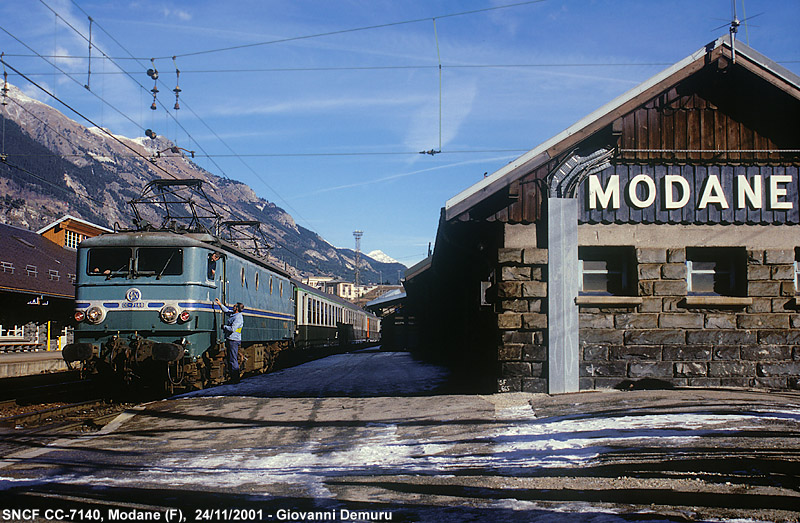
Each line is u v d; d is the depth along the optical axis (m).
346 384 14.36
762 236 11.53
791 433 7.27
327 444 8.43
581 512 5.25
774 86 11.37
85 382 17.25
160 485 6.56
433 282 25.58
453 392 11.96
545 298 11.29
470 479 6.39
